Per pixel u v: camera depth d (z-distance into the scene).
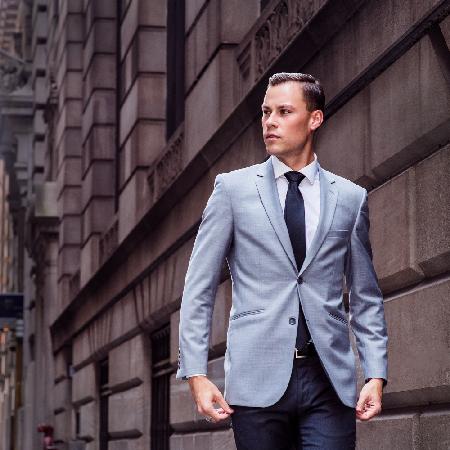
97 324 22.53
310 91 5.31
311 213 5.31
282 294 5.18
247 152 11.21
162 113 18.02
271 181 5.34
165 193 14.70
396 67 7.75
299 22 10.06
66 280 29.81
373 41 8.05
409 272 7.62
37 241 35.72
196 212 13.34
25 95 46.97
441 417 7.11
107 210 23.34
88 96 24.02
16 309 48.16
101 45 23.23
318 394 5.15
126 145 19.02
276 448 5.18
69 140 29.97
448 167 7.02
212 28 12.98
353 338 8.42
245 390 5.14
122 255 18.70
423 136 7.29
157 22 18.08
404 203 7.65
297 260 5.23
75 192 29.92
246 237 5.28
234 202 5.33
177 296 14.55
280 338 5.13
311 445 5.11
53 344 31.42
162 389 16.78
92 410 23.14
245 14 12.69
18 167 47.66
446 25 6.92
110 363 20.77
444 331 7.02
